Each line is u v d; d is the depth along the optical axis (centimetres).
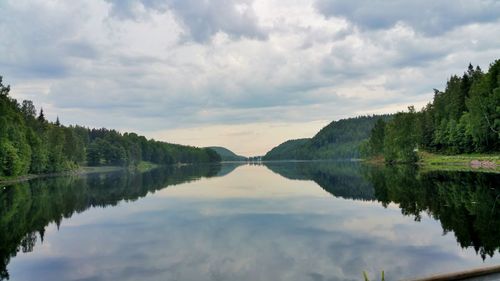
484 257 1648
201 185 6238
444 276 1188
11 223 2869
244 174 10069
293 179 7225
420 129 11081
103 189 5784
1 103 9212
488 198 3178
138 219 2916
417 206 3073
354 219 2661
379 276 1455
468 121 9212
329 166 14925
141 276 1546
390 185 4931
